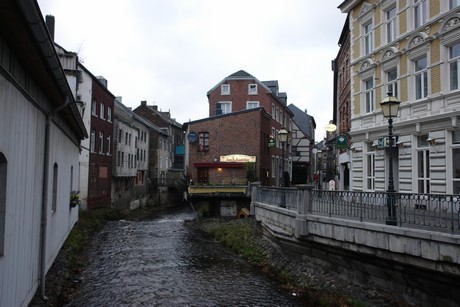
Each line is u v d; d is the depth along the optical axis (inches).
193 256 586.2
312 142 2079.2
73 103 345.4
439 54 508.1
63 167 446.0
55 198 390.6
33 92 248.8
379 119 640.4
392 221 316.5
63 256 462.3
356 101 717.9
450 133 489.4
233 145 1256.8
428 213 289.7
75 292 386.0
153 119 2148.1
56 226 402.3
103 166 1165.1
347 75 898.7
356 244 342.3
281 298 382.6
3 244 196.4
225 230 778.2
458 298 269.4
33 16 161.0
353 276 368.2
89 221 858.8
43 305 282.5
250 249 599.8
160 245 671.8
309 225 414.9
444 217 277.3
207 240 740.0
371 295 332.2
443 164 493.4
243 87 1633.9
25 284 251.4
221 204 1119.0
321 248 405.7
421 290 296.4
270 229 550.3
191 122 1270.9
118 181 1333.7
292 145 1969.7
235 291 406.0
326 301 345.4
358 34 716.0
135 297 379.6
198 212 1152.8
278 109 1675.7
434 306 287.3
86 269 482.6
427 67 529.7
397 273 311.7
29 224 256.7
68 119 421.4
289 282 427.2
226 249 649.6
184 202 1755.7
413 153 552.7
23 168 233.9
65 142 452.4
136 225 943.7
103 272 473.1
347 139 813.2
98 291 394.9
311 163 1996.8
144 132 1743.4
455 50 492.4
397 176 615.5
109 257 561.3
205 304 364.2
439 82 507.2
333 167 1262.3
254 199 712.4
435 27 517.3
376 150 644.1
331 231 376.2
